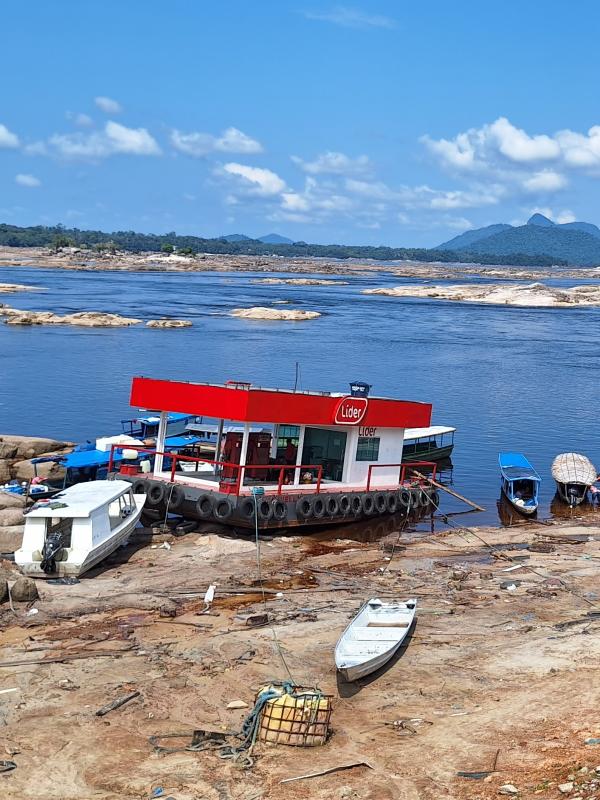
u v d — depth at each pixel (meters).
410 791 16.91
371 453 40.62
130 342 107.50
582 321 166.12
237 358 97.12
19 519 35.44
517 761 17.77
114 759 18.23
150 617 26.61
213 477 38.69
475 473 53.53
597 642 24.31
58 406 67.88
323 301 188.75
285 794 16.91
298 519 36.75
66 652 23.69
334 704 21.00
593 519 43.47
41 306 146.50
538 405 77.12
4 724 19.73
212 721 20.02
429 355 107.62
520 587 30.45
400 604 27.03
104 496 32.69
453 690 21.61
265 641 24.69
